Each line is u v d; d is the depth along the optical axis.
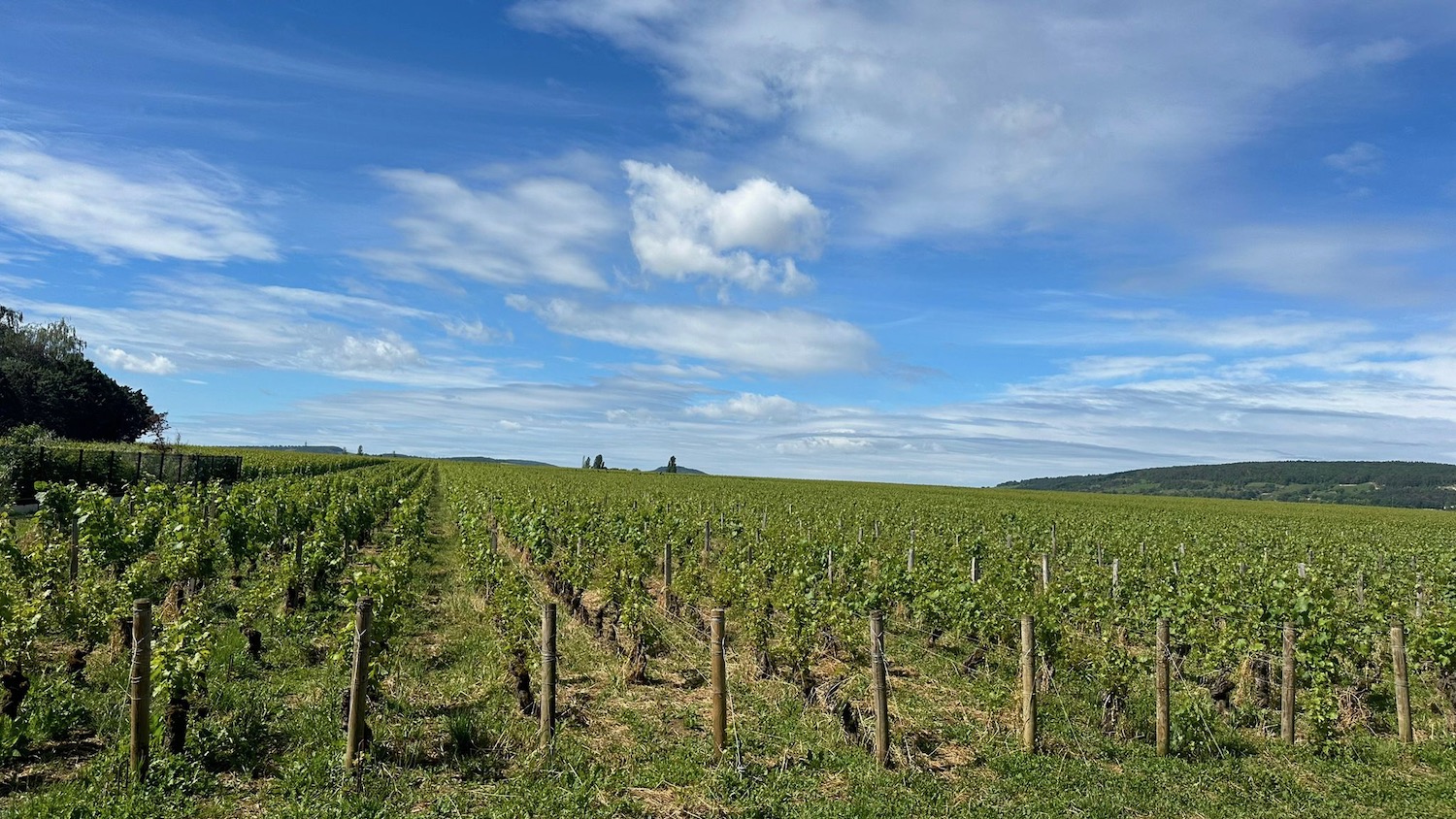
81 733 8.28
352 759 7.73
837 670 12.35
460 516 25.11
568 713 9.69
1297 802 8.12
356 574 10.33
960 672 12.73
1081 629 14.55
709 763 8.33
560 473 82.25
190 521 14.87
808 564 17.64
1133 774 8.61
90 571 13.18
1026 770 8.57
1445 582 17.81
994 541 25.12
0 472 25.48
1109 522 37.03
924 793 7.90
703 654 12.94
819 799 7.68
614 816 7.10
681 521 25.45
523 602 11.79
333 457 76.44
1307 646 10.98
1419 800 8.26
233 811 6.89
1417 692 12.19
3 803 6.61
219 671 10.22
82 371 80.44
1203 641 12.25
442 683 10.71
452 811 7.03
